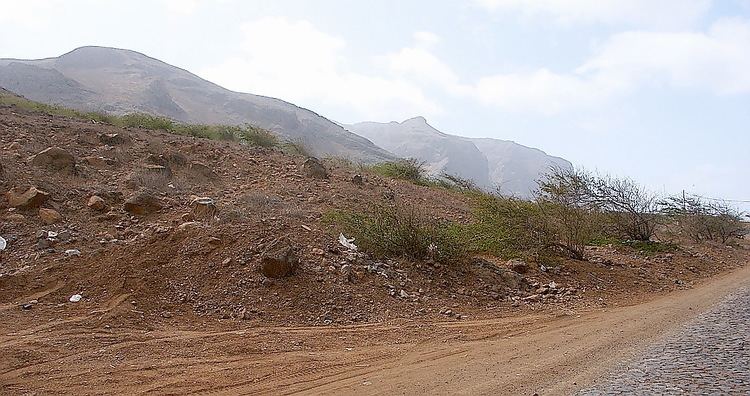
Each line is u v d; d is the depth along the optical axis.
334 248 11.27
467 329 9.22
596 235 18.28
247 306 9.11
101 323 7.92
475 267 12.49
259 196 13.68
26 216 10.80
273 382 6.36
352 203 15.11
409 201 17.58
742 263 20.72
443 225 13.26
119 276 9.20
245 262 9.95
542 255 14.27
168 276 9.45
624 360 7.04
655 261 17.09
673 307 11.08
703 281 15.55
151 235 10.54
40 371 6.31
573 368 6.76
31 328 7.57
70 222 10.92
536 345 8.10
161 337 7.75
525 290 12.09
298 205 13.91
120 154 15.18
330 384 6.32
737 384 5.90
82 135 16.14
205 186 14.55
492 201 14.94
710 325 9.05
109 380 6.18
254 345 7.71
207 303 9.04
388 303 10.05
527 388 6.02
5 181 11.59
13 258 9.54
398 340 8.42
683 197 26.73
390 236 11.95
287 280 9.80
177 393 5.92
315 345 7.94
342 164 23.34
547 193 16.02
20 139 14.52
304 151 24.56
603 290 13.01
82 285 8.97
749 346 7.54
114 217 11.37
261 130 24.62
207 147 18.28
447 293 11.02
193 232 10.51
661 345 7.75
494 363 7.11
